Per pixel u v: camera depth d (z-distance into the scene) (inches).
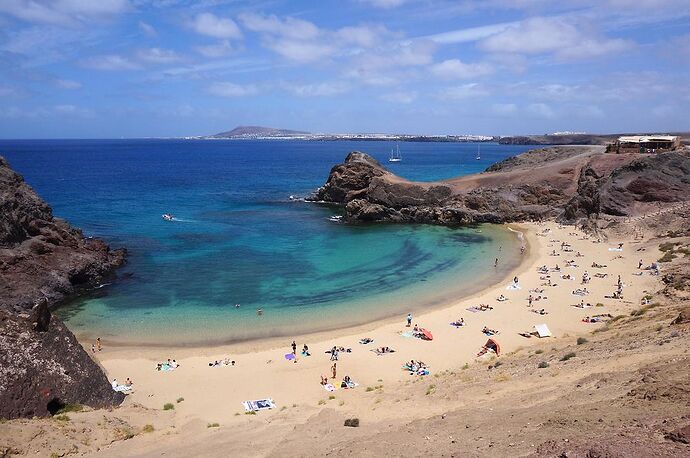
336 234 3432.6
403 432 709.3
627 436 471.2
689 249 2393.0
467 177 4660.4
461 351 1553.9
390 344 1626.5
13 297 1911.9
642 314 1526.8
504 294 2101.4
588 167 3959.2
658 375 658.8
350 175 4722.0
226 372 1443.2
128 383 1350.9
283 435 831.7
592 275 2311.8
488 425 655.1
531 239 3211.1
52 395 1046.4
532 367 1058.7
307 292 2188.7
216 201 4911.4
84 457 798.5
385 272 2493.8
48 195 5098.4
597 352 1034.7
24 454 763.4
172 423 1073.5
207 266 2571.4
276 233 3432.6
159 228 3533.5
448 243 3157.0
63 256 2255.2
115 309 1979.6
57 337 1155.3
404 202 4072.3
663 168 3238.2
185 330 1775.3
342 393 1275.8
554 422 578.9
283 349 1608.0
